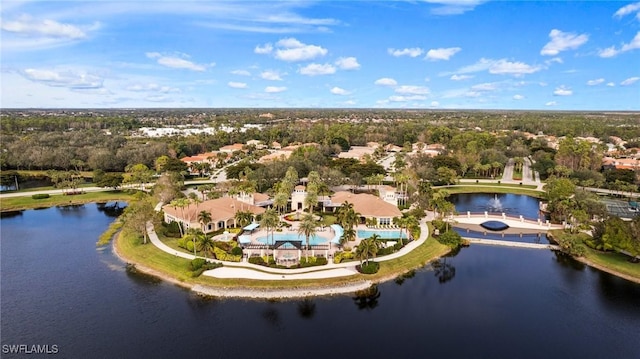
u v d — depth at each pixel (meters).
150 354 59.41
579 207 118.56
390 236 106.81
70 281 83.25
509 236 114.94
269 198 143.12
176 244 100.19
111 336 63.69
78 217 136.12
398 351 60.31
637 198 153.25
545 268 91.88
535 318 70.25
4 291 78.81
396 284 82.50
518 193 175.25
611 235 94.75
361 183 169.62
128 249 99.19
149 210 108.62
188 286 79.75
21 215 139.00
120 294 77.25
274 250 90.69
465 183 192.12
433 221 113.56
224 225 113.19
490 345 62.12
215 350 60.25
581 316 71.00
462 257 98.38
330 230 110.38
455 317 70.12
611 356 59.88
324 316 69.75
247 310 71.19
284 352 59.78
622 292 80.12
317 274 83.19
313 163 191.88
